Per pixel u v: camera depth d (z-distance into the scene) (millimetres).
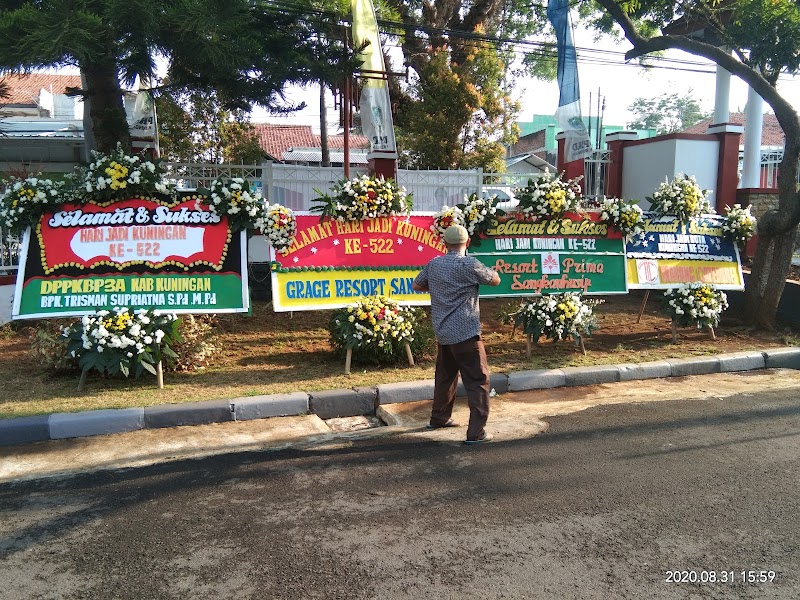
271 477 4988
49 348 7379
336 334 8016
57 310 7086
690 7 11117
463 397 7332
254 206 7574
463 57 18906
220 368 7859
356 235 8234
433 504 4449
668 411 6684
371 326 7723
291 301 7875
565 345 9281
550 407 6914
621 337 9797
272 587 3434
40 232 7250
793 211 9672
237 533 4051
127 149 9461
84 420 6004
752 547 3832
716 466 5109
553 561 3674
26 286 7102
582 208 9234
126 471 5172
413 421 6469
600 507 4375
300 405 6703
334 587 3424
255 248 11352
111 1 6617
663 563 3650
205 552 3814
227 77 9016
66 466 5297
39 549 3885
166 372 7629
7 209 7168
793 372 8578
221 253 7562
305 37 9719
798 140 9758
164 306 7266
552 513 4289
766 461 5211
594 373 7965
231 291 7465
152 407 6301
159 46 7785
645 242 9562
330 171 12859
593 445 5633
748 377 8297
